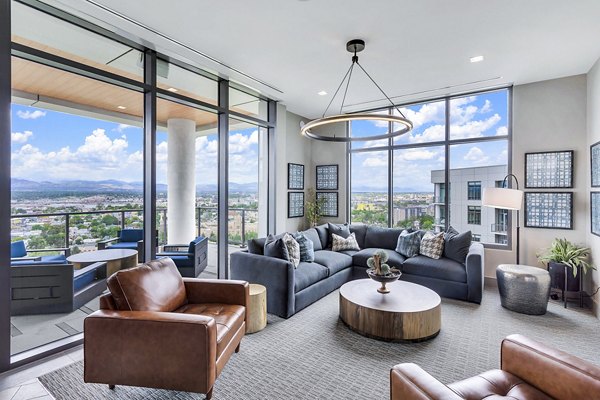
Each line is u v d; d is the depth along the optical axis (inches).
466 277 149.9
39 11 102.9
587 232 150.3
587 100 152.9
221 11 103.3
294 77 163.3
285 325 122.6
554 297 151.3
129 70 128.8
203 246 190.4
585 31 115.8
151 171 130.7
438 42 124.8
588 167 150.3
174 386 73.4
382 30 115.6
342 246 195.3
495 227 181.0
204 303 102.5
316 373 89.1
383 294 124.0
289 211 235.5
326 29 115.0
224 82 167.9
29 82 149.9
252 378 86.5
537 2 97.9
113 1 97.6
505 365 61.9
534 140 167.5
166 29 114.9
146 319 74.4
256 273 137.9
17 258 137.9
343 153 243.1
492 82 169.6
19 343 103.4
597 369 50.4
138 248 174.9
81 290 137.3
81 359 96.3
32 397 77.9
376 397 78.5
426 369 91.4
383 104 213.5
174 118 207.3
